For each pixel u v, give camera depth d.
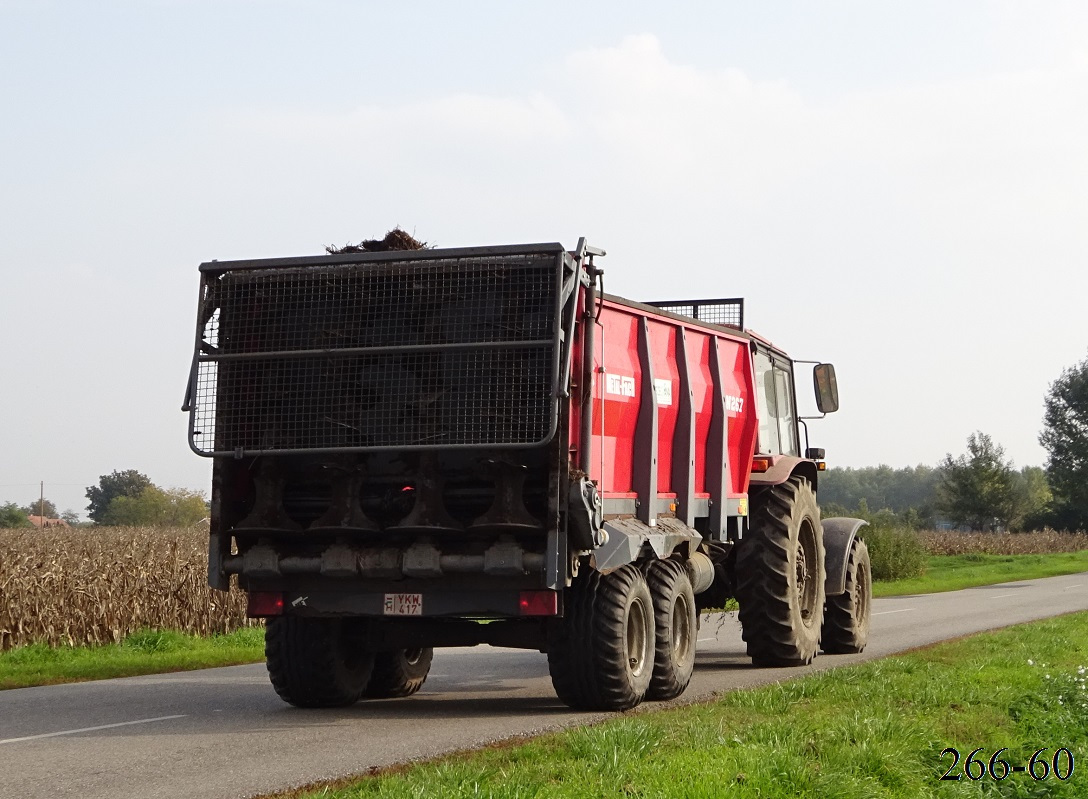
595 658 9.61
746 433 13.40
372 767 7.27
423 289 9.41
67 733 8.86
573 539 9.19
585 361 9.57
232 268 9.68
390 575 9.33
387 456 9.53
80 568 19.19
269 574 9.55
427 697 11.41
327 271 9.59
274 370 9.62
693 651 11.07
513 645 10.03
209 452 9.59
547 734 8.27
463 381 9.27
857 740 7.48
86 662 15.23
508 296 9.28
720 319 14.30
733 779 6.29
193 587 20.02
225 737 8.61
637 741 7.27
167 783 6.89
